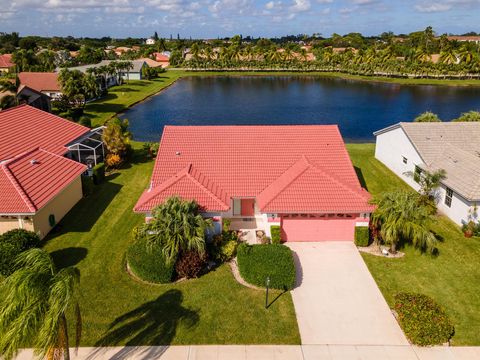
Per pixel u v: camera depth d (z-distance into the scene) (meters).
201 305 21.94
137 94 101.38
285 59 166.00
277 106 91.81
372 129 70.06
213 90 115.31
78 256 26.66
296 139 34.03
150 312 21.33
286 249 24.73
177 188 28.33
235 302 22.23
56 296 13.30
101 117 74.44
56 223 30.94
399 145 41.62
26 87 66.31
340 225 28.56
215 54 188.00
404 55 182.75
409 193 27.58
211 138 34.00
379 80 134.50
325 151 33.16
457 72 135.12
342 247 28.14
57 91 87.06
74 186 34.19
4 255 22.86
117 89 107.06
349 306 22.17
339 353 18.94
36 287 13.24
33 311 12.92
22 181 29.31
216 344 19.30
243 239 28.77
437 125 40.66
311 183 28.92
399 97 103.00
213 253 25.88
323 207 27.56
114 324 20.44
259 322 20.77
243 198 30.14
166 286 23.53
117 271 24.98
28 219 27.62
